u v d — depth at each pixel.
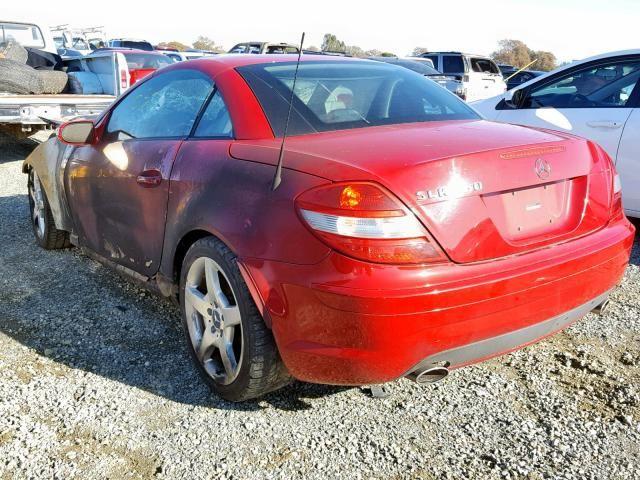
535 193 2.55
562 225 2.64
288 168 2.47
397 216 2.20
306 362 2.38
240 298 2.56
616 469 2.36
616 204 2.90
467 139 2.60
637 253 4.94
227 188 2.69
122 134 3.72
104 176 3.67
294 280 2.33
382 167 2.28
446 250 2.27
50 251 4.96
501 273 2.33
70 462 2.41
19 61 9.19
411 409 2.77
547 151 2.60
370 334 2.20
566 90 5.62
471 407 2.78
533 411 2.74
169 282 3.21
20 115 8.12
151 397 2.87
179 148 3.11
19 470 2.36
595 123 5.29
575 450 2.47
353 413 2.75
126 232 3.55
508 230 2.45
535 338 2.56
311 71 3.21
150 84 3.68
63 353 3.27
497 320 2.35
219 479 2.33
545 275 2.43
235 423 2.67
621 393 2.87
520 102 5.79
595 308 2.91
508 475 2.34
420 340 2.22
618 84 5.29
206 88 3.19
